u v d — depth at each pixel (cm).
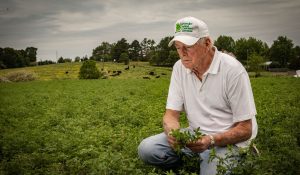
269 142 634
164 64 14675
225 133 436
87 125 1045
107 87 3584
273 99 1491
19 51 19875
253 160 411
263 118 945
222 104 453
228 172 416
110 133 862
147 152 498
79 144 755
